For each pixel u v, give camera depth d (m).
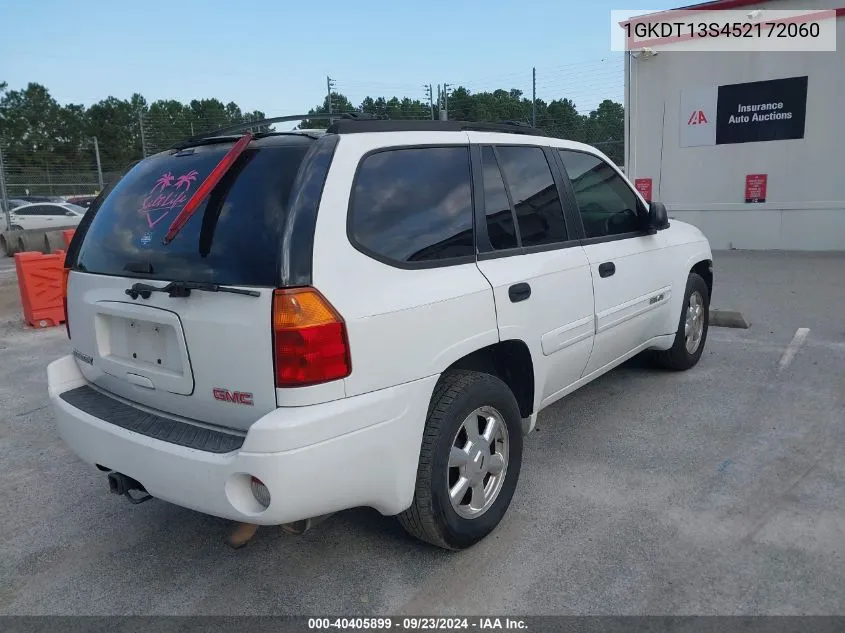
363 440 2.61
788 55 11.21
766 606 2.74
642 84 12.68
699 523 3.37
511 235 3.49
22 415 5.44
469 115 28.42
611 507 3.57
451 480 3.13
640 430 4.55
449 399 2.99
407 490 2.85
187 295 2.67
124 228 3.12
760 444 4.25
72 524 3.69
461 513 3.13
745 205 12.07
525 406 3.64
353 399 2.58
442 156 3.21
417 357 2.80
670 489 3.73
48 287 8.84
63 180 29.56
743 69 11.66
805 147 11.37
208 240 2.71
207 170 2.98
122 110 73.31
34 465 4.47
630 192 4.66
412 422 2.81
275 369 2.47
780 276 9.57
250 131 3.30
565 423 4.73
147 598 3.00
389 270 2.78
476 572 3.07
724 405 4.92
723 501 3.57
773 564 3.01
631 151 13.04
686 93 12.24
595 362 4.24
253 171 2.76
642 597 2.83
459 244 3.16
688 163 12.48
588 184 4.24
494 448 3.32
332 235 2.60
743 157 11.95
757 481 3.77
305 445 2.44
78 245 3.42
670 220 5.80
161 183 3.12
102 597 3.03
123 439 2.80
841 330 6.74
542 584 2.95
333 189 2.65
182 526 3.62
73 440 3.11
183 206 2.90
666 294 4.96
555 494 3.73
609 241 4.31
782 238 11.86
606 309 4.15
